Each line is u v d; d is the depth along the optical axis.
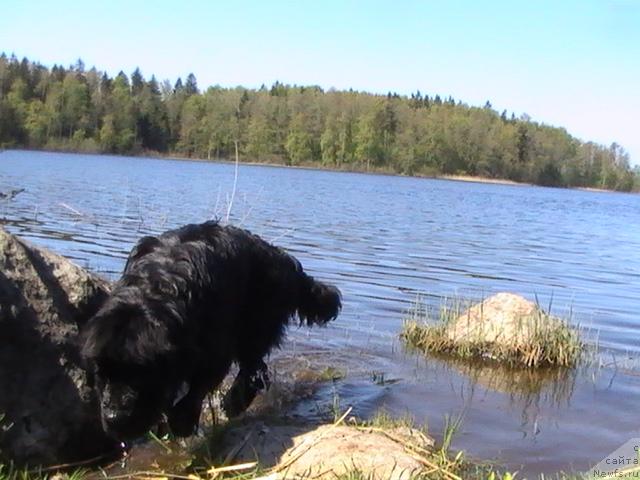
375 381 4.44
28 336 3.14
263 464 3.20
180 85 60.72
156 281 3.12
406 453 3.20
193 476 3.08
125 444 3.37
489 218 20.73
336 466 3.06
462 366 4.91
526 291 7.98
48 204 13.47
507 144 61.34
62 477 3.12
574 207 32.56
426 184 45.06
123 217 12.12
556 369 4.95
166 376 3.04
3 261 3.15
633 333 6.04
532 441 3.63
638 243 16.05
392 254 10.41
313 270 8.38
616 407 4.20
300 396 4.12
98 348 2.90
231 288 3.53
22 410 3.12
